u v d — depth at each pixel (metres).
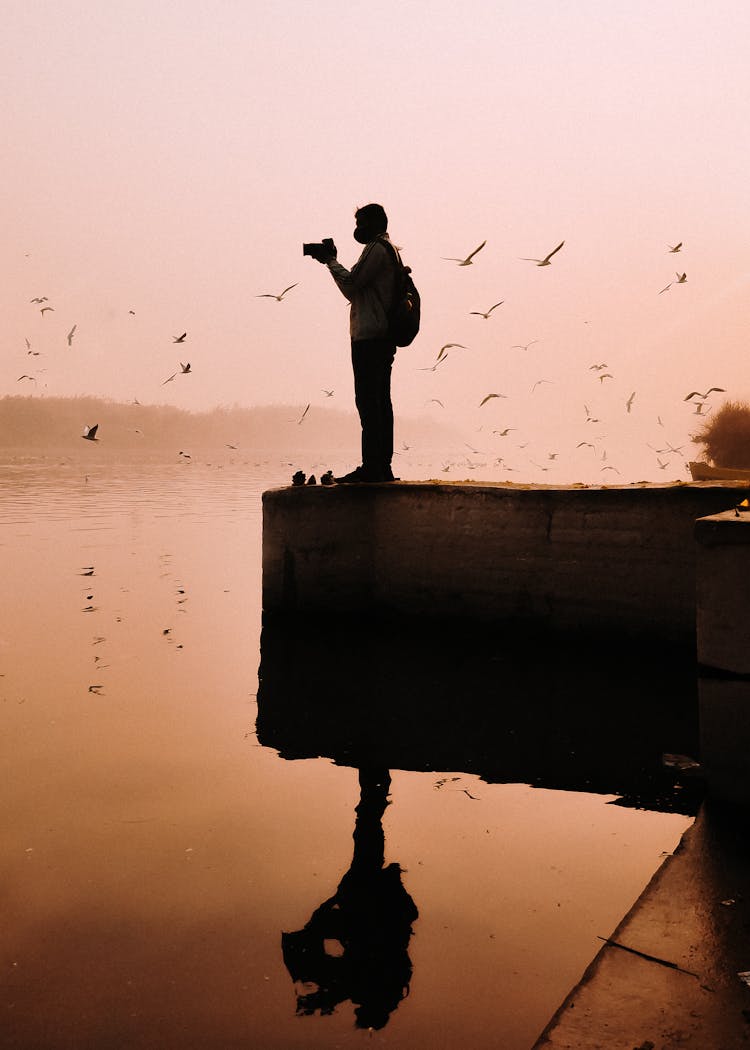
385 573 6.70
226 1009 2.19
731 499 5.33
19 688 5.12
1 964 2.39
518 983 2.28
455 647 6.02
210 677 5.36
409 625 6.61
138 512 16.58
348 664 5.65
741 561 3.14
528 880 2.84
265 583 7.09
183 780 3.72
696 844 2.87
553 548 5.99
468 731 4.34
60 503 18.69
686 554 5.51
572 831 3.21
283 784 3.69
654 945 2.26
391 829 3.23
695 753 4.00
